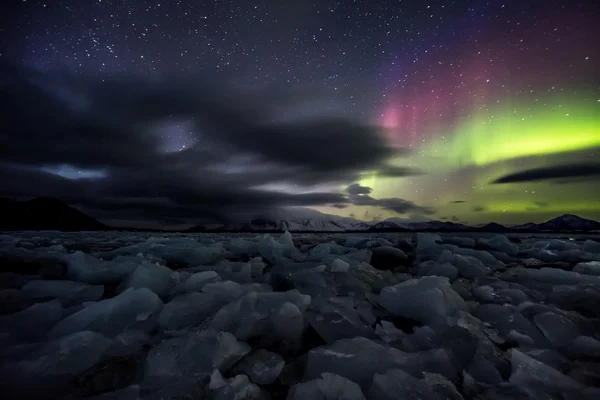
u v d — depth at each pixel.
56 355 2.16
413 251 8.41
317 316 2.87
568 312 3.01
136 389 1.77
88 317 2.81
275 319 2.69
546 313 2.73
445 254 5.65
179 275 4.42
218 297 3.30
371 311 3.23
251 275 4.95
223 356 2.10
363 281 4.32
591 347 2.28
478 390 1.82
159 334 2.69
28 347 2.35
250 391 1.80
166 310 2.96
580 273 4.54
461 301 3.17
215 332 2.44
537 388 1.76
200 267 5.43
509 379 1.87
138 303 3.07
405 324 2.99
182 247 7.40
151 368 2.04
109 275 4.66
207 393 1.79
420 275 5.01
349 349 2.12
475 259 5.65
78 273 4.68
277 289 4.20
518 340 2.48
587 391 1.71
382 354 2.07
